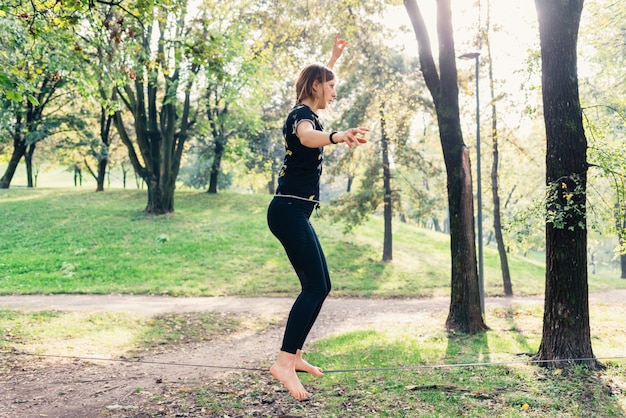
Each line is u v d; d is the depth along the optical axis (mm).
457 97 12523
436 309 16875
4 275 20016
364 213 25391
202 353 10555
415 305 18109
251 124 33188
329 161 34031
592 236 31875
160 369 8914
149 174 30406
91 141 35375
